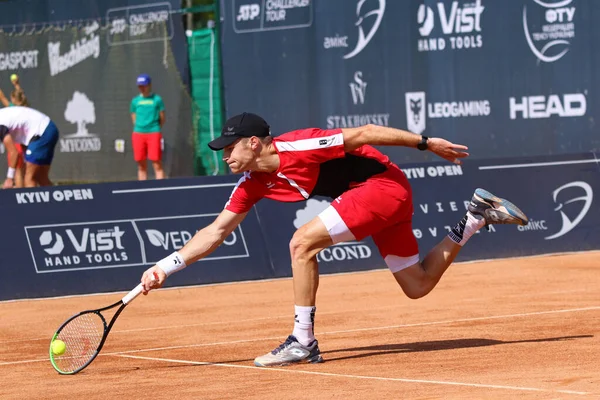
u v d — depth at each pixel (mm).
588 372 8102
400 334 10977
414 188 17062
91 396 8180
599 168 17969
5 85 24828
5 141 19734
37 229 15930
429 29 22125
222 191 16250
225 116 22484
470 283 15172
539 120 22203
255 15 22203
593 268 16172
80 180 24281
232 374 8906
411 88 22203
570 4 22094
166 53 23047
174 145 23109
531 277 15492
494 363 8758
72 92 24203
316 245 8992
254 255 16516
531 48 22156
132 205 16109
